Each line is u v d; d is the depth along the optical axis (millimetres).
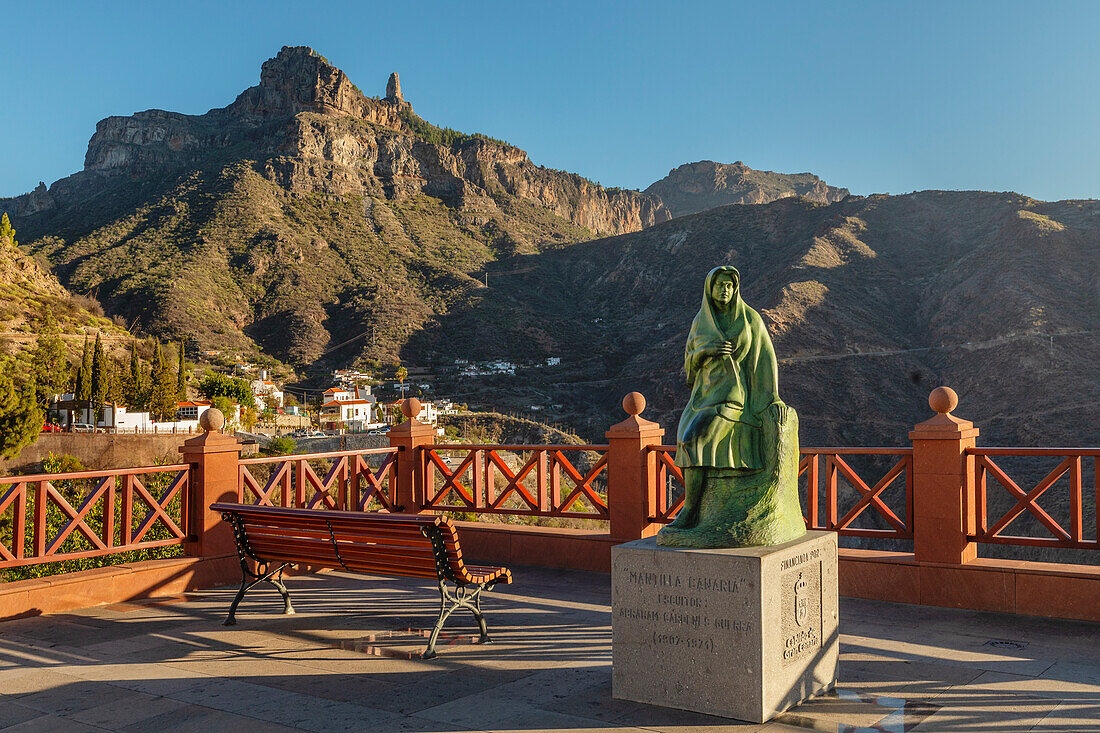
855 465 63000
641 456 6945
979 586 5625
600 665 4457
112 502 6316
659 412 98250
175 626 5418
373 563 5129
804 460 6398
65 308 104938
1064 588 5344
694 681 3684
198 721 3596
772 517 3834
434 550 4707
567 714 3666
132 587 6258
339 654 4703
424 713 3691
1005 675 4188
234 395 100438
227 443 6949
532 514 7691
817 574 3980
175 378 89438
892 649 4711
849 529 6230
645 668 3820
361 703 3832
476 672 4332
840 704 3775
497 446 7945
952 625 5242
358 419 107688
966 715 3594
